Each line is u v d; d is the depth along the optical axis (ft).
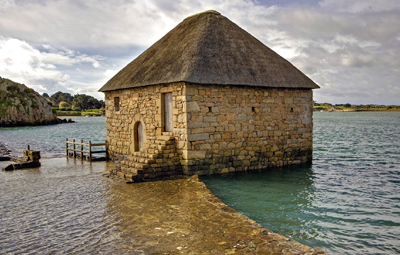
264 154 53.72
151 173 43.80
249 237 23.61
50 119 284.61
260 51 56.80
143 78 52.26
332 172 54.34
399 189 43.75
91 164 60.23
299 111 57.77
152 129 51.78
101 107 608.60
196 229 25.23
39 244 23.11
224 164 49.34
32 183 43.60
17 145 110.32
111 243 23.00
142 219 27.78
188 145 45.34
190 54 48.08
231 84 47.67
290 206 35.78
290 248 21.81
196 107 45.96
